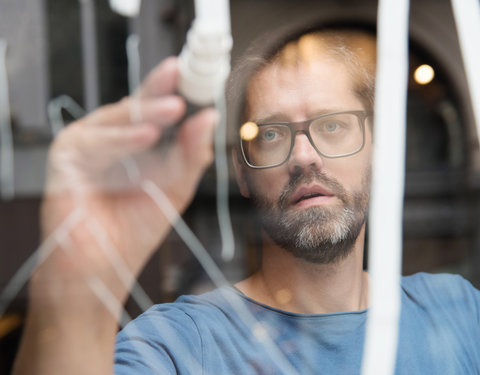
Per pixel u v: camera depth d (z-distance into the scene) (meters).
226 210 0.77
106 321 0.45
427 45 1.53
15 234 0.68
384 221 0.54
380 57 0.55
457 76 1.52
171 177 0.48
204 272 0.75
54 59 0.72
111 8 0.71
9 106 0.69
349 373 0.58
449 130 1.54
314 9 1.17
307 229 0.62
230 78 0.64
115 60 0.72
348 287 0.63
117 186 0.46
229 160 0.67
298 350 0.59
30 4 0.72
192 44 0.47
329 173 0.62
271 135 0.63
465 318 0.67
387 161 0.55
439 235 1.47
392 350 0.55
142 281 0.71
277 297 0.63
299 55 0.65
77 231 0.45
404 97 0.56
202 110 0.47
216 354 0.59
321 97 0.63
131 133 0.46
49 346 0.44
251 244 0.77
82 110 0.71
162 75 0.47
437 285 0.70
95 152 0.46
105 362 0.45
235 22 1.05
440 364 0.60
